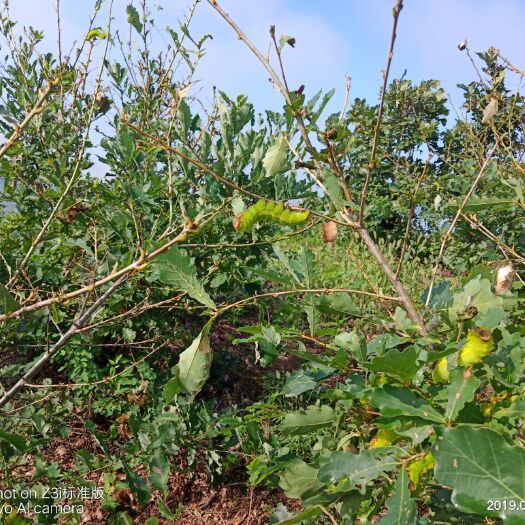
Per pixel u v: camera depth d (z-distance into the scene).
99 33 2.04
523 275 3.08
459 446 1.05
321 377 1.79
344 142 1.84
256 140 3.74
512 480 1.02
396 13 1.41
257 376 4.95
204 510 3.42
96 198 3.69
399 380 1.36
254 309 5.90
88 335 3.87
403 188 7.74
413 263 7.47
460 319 1.51
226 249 3.96
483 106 4.78
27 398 2.90
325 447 1.80
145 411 3.91
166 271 1.58
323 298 1.80
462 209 1.91
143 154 3.95
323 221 1.98
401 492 1.20
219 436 3.80
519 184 2.36
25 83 3.78
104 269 3.30
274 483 2.35
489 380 1.51
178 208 4.03
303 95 1.70
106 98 2.49
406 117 8.63
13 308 1.45
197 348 1.50
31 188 4.14
